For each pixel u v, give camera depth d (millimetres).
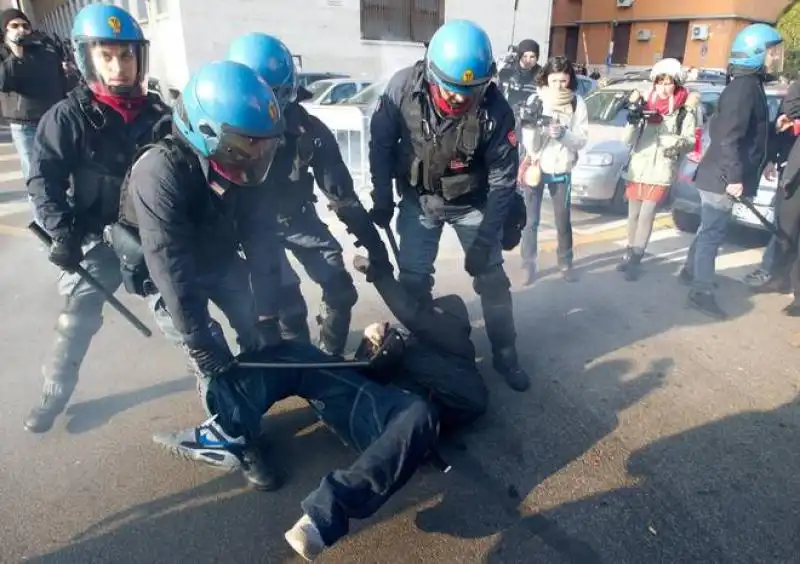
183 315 1864
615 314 3617
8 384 2809
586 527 2016
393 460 1839
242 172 1813
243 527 2023
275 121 1751
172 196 1749
